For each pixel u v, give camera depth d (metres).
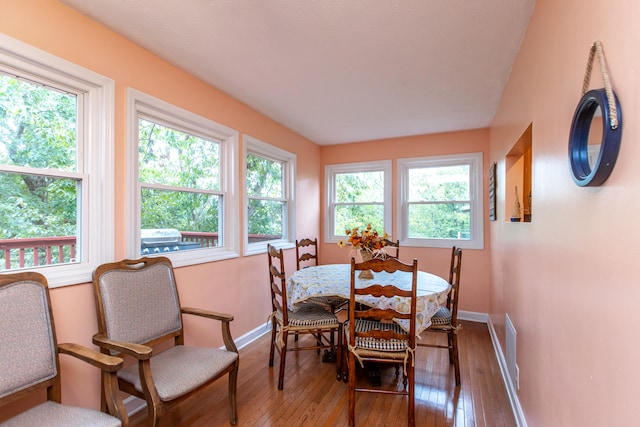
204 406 2.00
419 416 1.90
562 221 1.15
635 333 0.68
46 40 1.52
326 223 4.55
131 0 1.57
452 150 3.82
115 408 1.28
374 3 1.58
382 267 1.80
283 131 3.64
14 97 1.47
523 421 1.70
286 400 2.07
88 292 1.67
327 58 2.13
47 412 1.23
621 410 0.74
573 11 1.05
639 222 0.66
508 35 1.83
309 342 3.07
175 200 2.37
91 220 1.74
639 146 0.66
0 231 1.43
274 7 1.62
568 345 1.08
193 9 1.64
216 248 2.71
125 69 1.90
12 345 1.23
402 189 4.09
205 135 2.60
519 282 1.87
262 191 3.42
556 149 1.21
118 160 1.86
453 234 3.88
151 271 1.87
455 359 2.27
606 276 0.81
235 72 2.34
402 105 2.97
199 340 2.42
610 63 0.78
